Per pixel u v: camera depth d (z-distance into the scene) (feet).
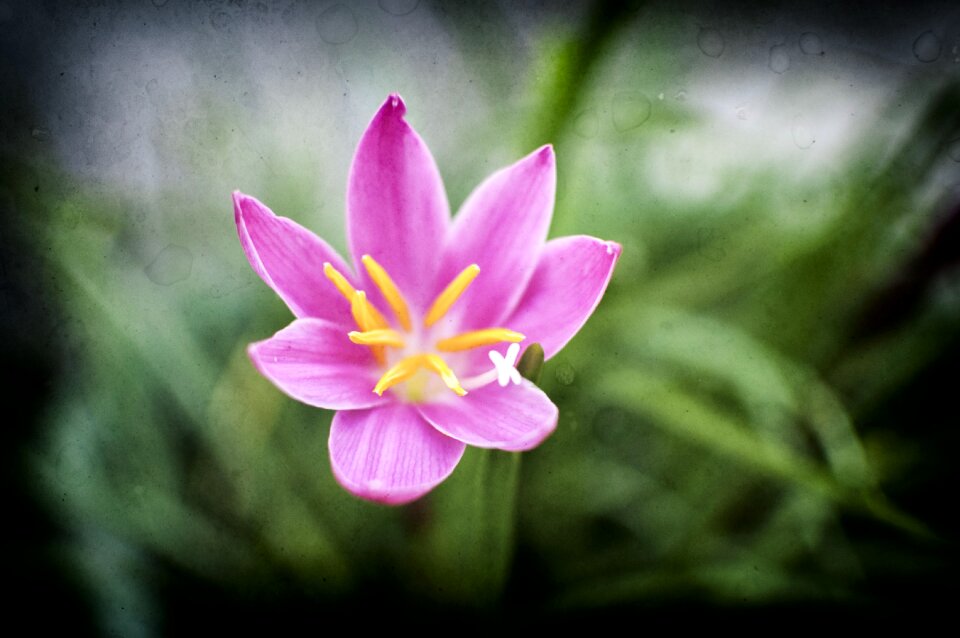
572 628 0.90
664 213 1.00
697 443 0.95
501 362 0.79
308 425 0.92
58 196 0.95
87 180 0.96
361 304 0.81
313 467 0.91
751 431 0.91
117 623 0.88
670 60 0.98
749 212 0.98
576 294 0.81
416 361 0.81
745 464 0.94
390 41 1.01
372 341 0.81
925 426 0.97
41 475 0.90
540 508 0.93
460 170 0.99
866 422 0.97
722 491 0.94
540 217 0.82
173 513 0.90
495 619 0.86
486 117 0.98
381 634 0.88
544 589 0.91
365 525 0.90
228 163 0.98
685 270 0.96
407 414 0.81
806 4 1.04
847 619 0.90
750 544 0.93
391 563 0.89
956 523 0.94
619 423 0.95
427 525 0.88
